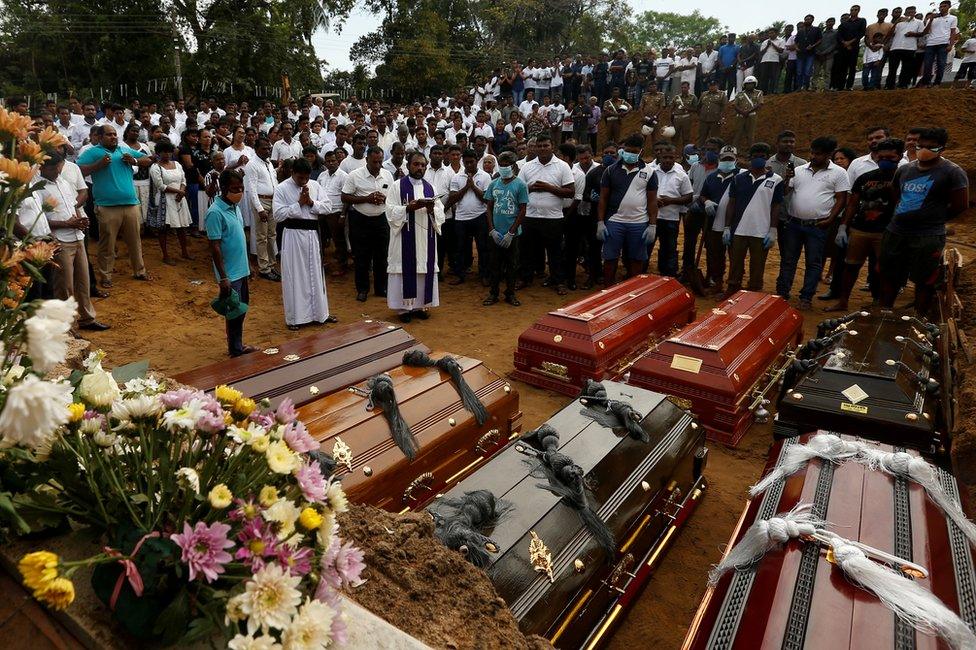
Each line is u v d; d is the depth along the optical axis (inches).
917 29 678.5
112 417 60.5
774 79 775.1
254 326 319.6
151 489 57.9
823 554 110.0
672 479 166.9
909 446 173.8
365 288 366.6
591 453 149.9
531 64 970.7
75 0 1104.8
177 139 533.0
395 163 410.3
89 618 55.1
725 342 229.5
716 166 381.4
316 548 58.6
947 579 109.1
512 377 260.8
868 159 352.5
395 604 79.3
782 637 94.3
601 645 130.4
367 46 1488.7
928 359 209.0
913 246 280.5
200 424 58.4
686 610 142.9
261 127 640.4
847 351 208.2
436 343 302.5
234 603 49.8
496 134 818.8
